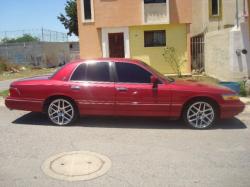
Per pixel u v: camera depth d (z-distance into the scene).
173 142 6.85
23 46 42.06
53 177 5.13
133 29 21.25
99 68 8.14
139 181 4.96
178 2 20.84
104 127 8.04
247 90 12.60
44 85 8.13
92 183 4.91
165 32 21.22
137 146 6.58
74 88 8.02
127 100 7.92
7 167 5.54
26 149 6.44
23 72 34.09
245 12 15.30
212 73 18.36
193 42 23.41
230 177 5.09
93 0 21.19
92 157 5.97
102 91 7.95
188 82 8.40
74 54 55.06
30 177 5.14
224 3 23.30
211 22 23.55
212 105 7.89
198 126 7.92
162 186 4.80
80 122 8.51
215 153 6.16
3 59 36.69
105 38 21.50
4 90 16.28
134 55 21.45
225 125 8.30
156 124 8.33
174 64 21.30
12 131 7.75
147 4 20.77
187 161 5.76
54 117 8.22
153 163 5.67
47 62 43.78
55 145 6.67
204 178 5.06
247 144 6.71
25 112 9.85
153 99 7.86
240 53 14.34
